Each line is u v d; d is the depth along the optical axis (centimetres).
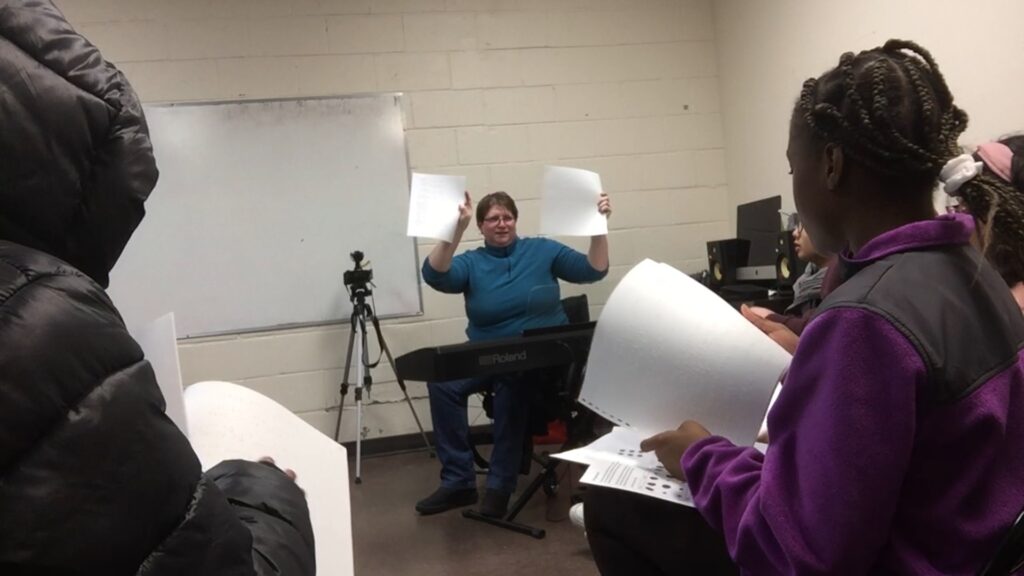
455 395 281
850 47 297
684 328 105
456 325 377
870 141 76
